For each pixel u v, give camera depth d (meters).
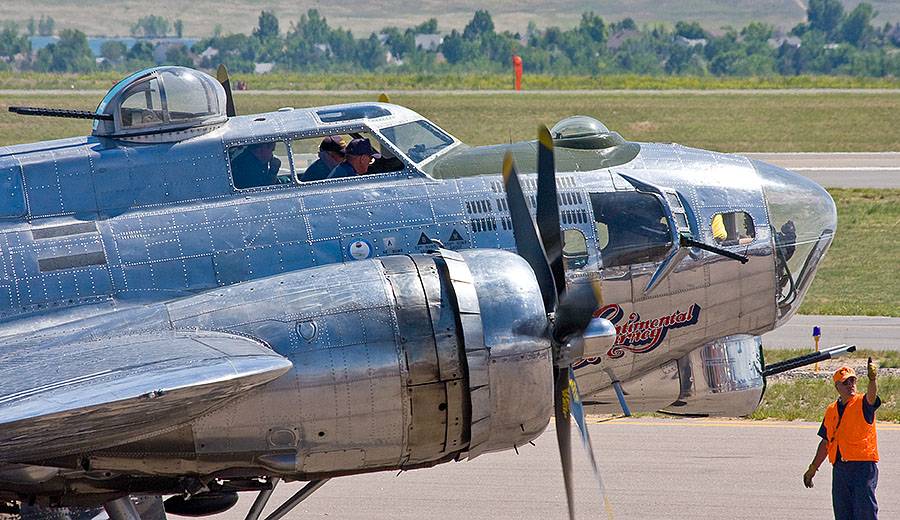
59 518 35.62
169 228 34.00
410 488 45.41
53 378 25.77
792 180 41.34
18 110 34.44
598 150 39.56
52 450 27.41
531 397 30.12
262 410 28.80
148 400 24.52
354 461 30.23
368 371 29.12
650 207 37.69
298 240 34.44
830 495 43.69
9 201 33.69
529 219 31.44
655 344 38.19
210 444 28.98
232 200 34.88
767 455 48.53
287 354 28.91
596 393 39.31
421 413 29.72
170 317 29.97
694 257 37.94
